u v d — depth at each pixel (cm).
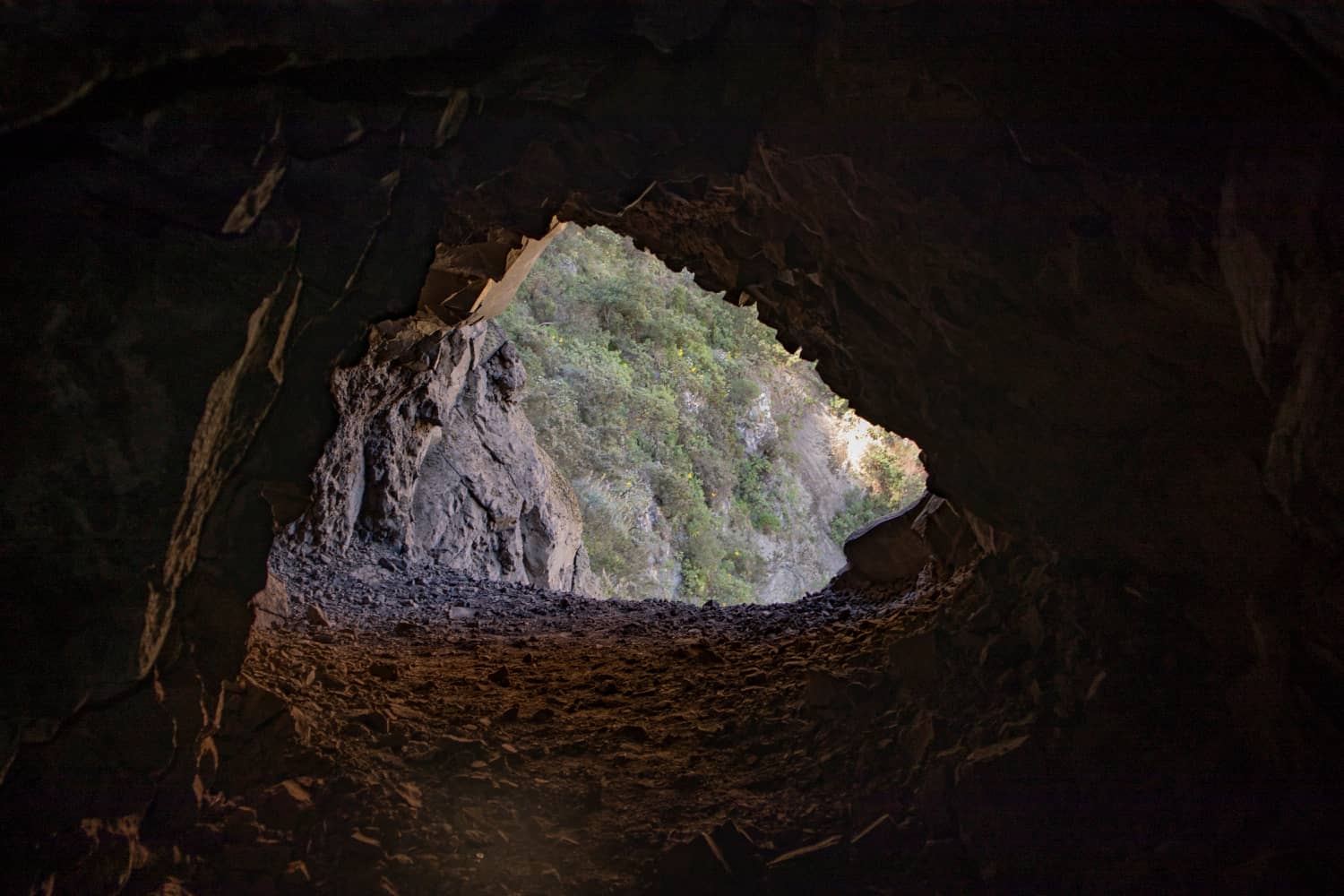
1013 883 323
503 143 373
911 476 3117
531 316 2436
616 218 584
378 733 454
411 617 842
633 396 2442
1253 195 275
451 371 1188
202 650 368
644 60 347
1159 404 365
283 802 360
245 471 386
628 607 982
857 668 536
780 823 374
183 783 336
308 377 390
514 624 855
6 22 231
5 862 282
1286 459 288
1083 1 277
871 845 352
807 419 3144
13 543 281
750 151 414
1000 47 310
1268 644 323
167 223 293
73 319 279
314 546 1041
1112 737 371
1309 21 218
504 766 430
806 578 2756
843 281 509
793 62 351
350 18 285
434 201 376
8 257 269
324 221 335
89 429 285
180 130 282
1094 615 418
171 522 300
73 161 272
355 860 341
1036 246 367
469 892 330
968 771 377
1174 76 283
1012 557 511
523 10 311
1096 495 413
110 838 307
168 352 294
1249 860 304
